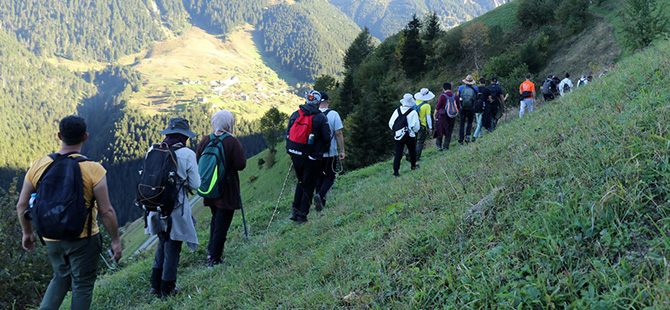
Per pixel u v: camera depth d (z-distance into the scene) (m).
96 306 4.70
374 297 2.42
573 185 2.40
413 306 2.16
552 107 6.20
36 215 2.92
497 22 46.00
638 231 1.88
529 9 40.44
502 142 5.07
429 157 10.24
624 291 1.60
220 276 4.43
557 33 36.62
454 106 10.40
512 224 2.43
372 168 11.12
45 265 6.50
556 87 16.58
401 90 47.19
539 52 33.94
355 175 10.58
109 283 5.36
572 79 29.38
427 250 2.64
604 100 3.94
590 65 28.41
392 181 6.70
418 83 46.56
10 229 6.14
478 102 10.38
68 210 2.93
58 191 2.95
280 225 6.71
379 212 4.24
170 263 4.22
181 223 4.19
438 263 2.43
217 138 4.79
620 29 30.06
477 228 2.57
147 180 3.89
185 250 5.95
